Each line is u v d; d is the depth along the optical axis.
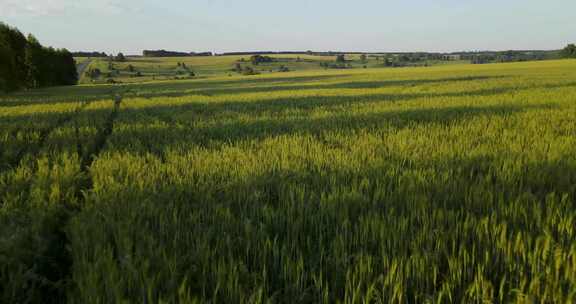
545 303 2.06
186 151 6.08
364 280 2.20
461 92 18.78
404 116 9.80
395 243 2.48
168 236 2.74
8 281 2.45
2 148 6.76
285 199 3.45
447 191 3.55
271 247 2.57
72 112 14.19
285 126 8.74
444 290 2.10
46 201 3.71
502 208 2.99
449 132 7.04
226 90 32.38
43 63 58.53
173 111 13.48
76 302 2.13
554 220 2.76
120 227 2.75
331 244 2.58
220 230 2.86
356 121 9.12
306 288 2.19
